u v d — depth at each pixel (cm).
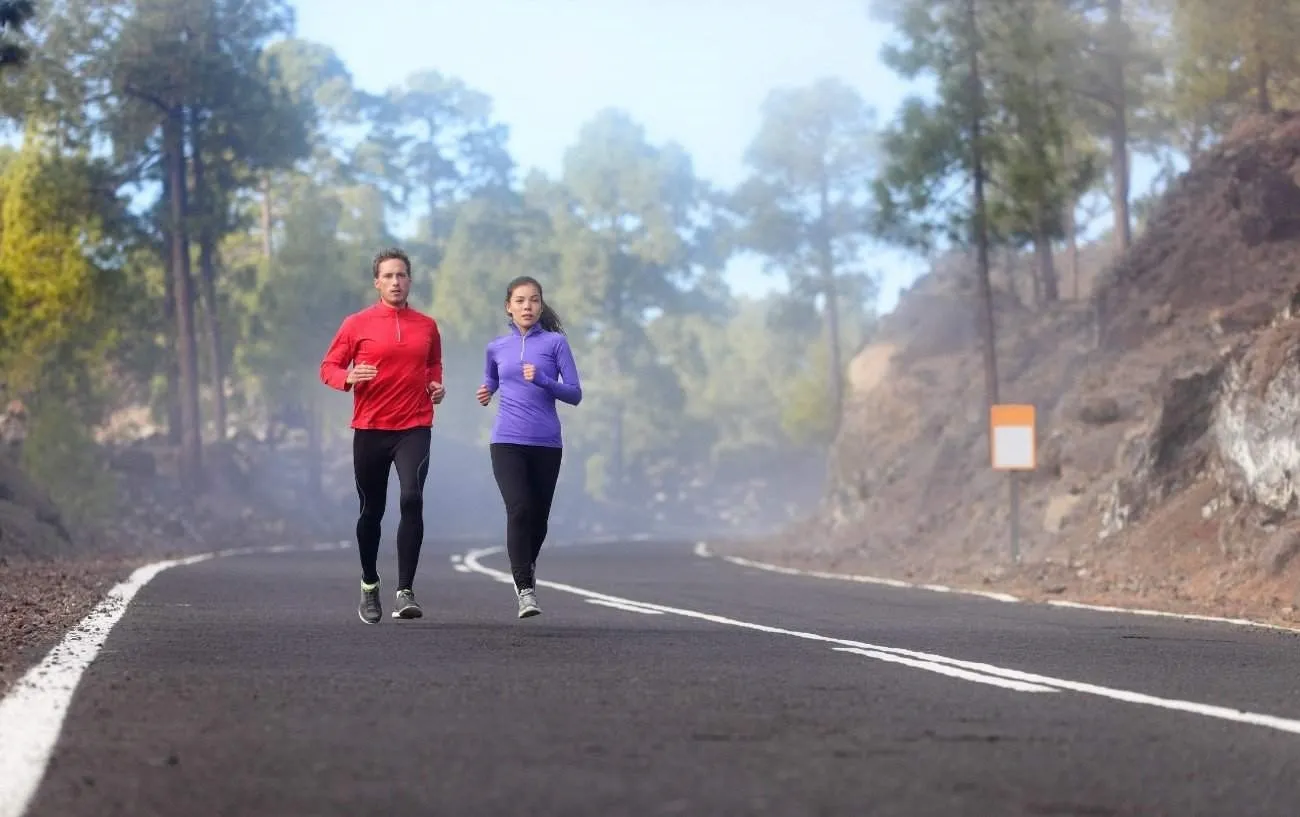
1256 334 1911
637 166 8325
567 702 590
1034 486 2433
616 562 2636
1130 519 1916
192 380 4338
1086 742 499
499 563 2541
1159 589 1605
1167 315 2586
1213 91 3225
